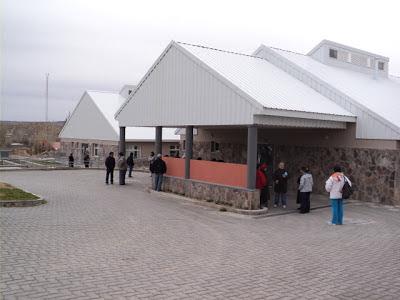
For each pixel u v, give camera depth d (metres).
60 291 6.91
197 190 19.02
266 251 10.09
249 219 14.62
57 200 17.58
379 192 18.88
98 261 8.77
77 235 11.12
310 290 7.39
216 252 9.87
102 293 6.89
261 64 22.52
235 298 6.89
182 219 14.20
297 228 13.12
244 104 16.23
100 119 42.56
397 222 14.42
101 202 17.52
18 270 7.96
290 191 22.42
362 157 19.48
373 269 8.76
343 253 10.05
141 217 14.27
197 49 20.47
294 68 22.41
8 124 90.38
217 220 14.26
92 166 38.31
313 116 17.39
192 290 7.18
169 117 20.80
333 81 21.66
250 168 16.08
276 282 7.77
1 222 12.40
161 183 21.45
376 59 28.31
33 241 10.26
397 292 7.38
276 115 16.05
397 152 18.38
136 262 8.79
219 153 26.30
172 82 20.55
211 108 17.91
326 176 20.92
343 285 7.70
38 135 81.44
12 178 27.41
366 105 19.45
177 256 9.38
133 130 40.16
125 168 24.95
